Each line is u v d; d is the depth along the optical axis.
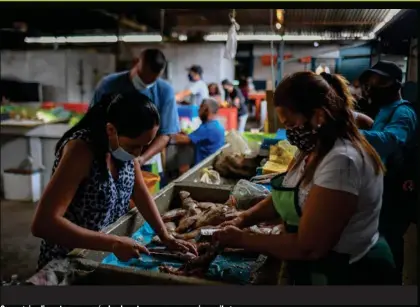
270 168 2.84
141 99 1.57
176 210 2.35
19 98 9.80
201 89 7.19
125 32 7.70
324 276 1.39
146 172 3.08
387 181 2.29
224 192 2.53
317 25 5.50
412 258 2.75
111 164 1.70
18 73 10.48
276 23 5.07
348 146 1.31
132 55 11.50
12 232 4.49
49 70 10.38
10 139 5.52
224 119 6.93
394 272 1.44
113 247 1.55
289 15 4.77
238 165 3.30
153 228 1.95
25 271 3.65
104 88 3.01
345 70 6.70
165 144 3.20
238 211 2.14
